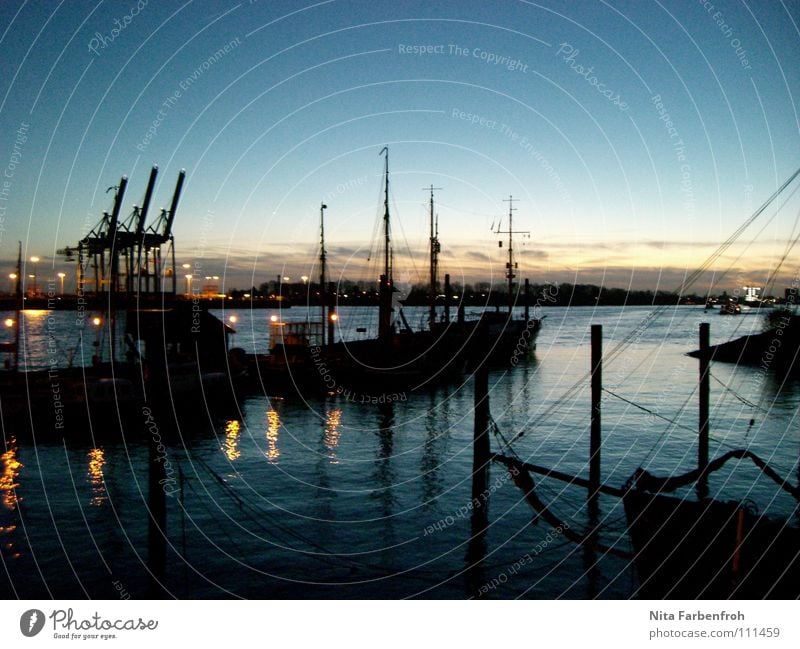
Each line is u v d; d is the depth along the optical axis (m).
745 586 14.55
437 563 19.66
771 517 22.78
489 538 21.56
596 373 24.50
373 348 63.62
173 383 44.22
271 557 20.14
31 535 21.81
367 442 37.56
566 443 36.34
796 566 14.72
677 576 15.84
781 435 37.31
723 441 36.16
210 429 41.31
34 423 37.66
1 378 41.56
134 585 18.05
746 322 153.75
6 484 28.08
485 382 22.70
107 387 38.88
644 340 116.62
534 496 19.97
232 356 53.50
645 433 38.69
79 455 33.47
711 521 16.16
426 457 33.66
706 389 27.94
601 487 19.09
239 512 24.55
